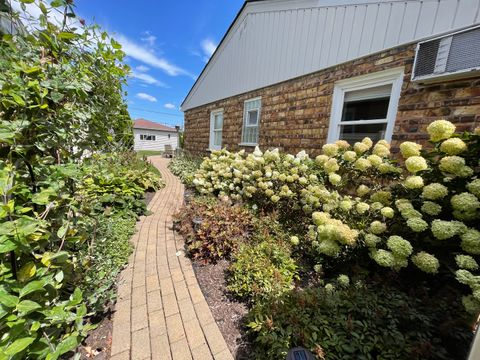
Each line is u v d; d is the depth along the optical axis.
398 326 1.30
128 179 4.22
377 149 1.99
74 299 0.98
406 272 1.77
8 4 0.92
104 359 1.27
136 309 1.63
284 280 1.71
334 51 2.99
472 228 1.43
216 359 1.28
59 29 1.07
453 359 1.07
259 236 2.35
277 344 1.19
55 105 1.06
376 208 1.81
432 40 2.01
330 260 1.99
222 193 3.80
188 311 1.62
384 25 2.43
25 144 0.94
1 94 0.87
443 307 1.32
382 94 2.58
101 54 1.35
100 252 1.92
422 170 1.68
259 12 4.34
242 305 1.68
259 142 4.52
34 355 0.83
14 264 0.81
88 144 1.35
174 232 2.94
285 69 3.81
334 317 1.33
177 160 9.33
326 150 2.29
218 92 6.25
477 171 1.54
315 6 3.21
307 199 2.48
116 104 1.69
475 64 1.77
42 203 0.89
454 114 1.96
